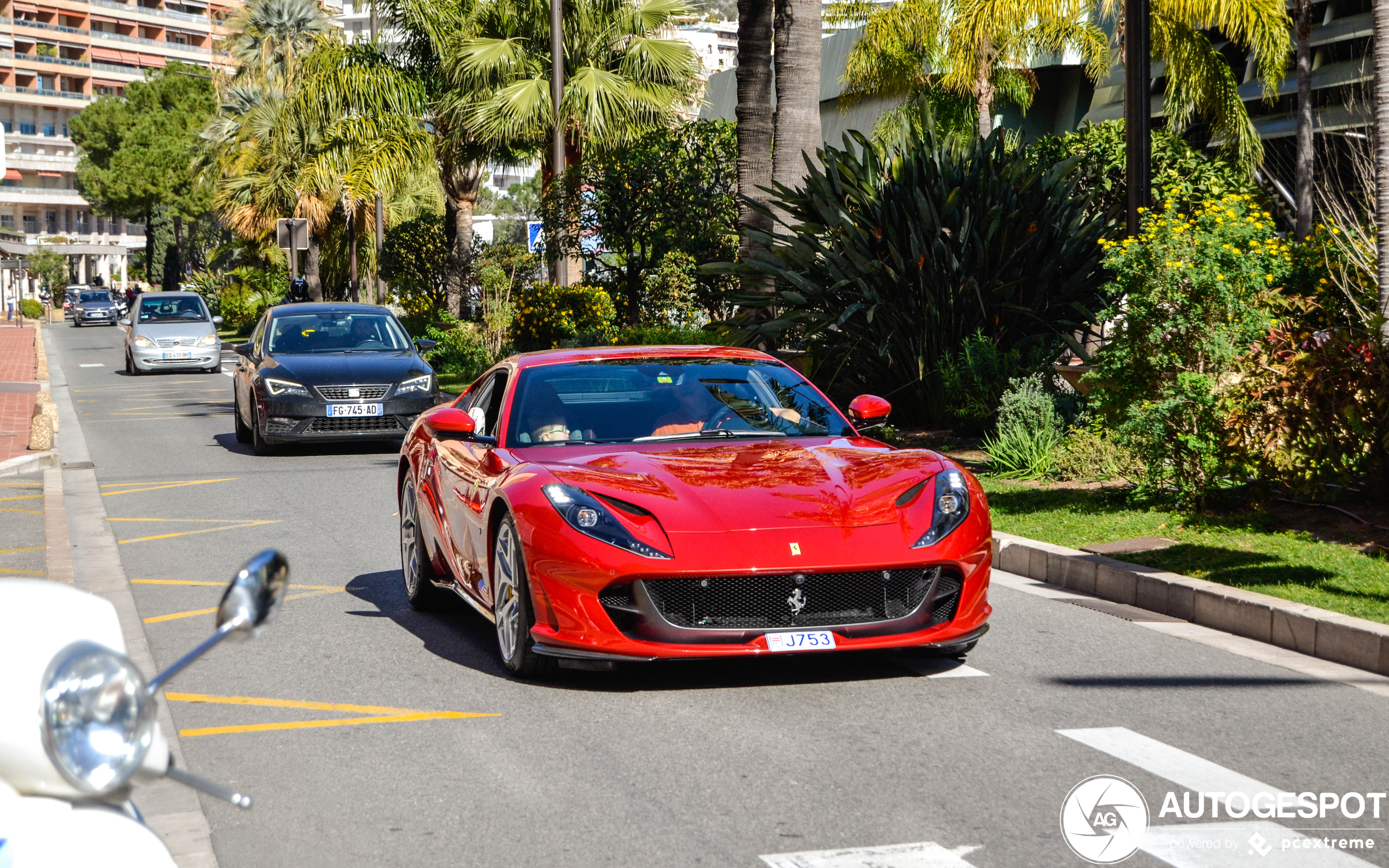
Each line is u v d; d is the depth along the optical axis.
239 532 10.29
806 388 7.06
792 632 5.36
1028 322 13.51
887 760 4.72
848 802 4.30
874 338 13.59
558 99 22.88
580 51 27.75
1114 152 19.55
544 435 6.49
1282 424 8.45
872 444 6.46
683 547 5.34
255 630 2.45
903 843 3.94
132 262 128.38
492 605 6.20
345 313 16.72
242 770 4.81
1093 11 24.31
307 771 4.78
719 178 22.48
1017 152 13.76
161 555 9.34
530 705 5.53
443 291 36.16
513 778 4.63
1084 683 5.70
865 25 28.70
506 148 29.53
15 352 39.19
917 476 5.90
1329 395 8.37
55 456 14.20
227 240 98.00
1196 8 22.17
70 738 2.13
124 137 100.69
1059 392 12.27
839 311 13.66
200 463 14.83
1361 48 24.42
